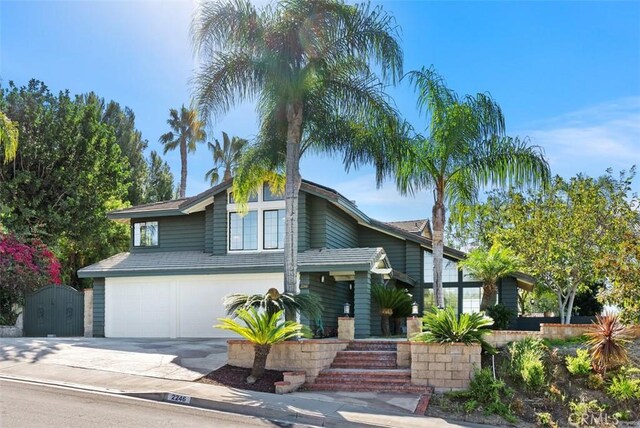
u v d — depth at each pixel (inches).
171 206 1023.6
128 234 1435.8
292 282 644.7
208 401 459.5
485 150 741.3
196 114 673.6
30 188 1194.6
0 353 634.2
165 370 568.7
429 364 557.0
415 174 732.0
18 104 1216.2
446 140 727.1
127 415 399.2
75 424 366.9
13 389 465.7
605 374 554.9
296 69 655.1
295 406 460.4
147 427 370.3
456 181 758.5
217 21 645.9
